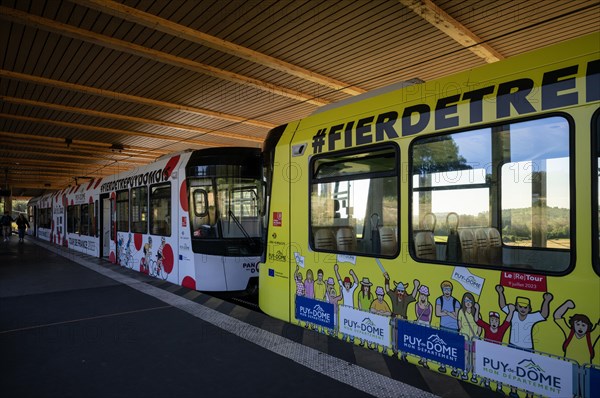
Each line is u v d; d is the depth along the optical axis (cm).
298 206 521
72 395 354
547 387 297
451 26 696
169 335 514
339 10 680
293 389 359
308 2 654
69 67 920
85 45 805
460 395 329
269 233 570
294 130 541
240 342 481
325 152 486
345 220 459
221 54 852
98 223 1445
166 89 1076
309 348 448
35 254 1568
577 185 291
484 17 689
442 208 382
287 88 1086
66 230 1936
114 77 984
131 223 1130
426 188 387
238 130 1577
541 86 314
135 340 496
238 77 976
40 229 2698
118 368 411
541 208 325
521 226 345
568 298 290
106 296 751
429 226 390
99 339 502
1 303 701
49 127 1471
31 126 1462
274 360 424
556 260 323
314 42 798
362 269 434
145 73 959
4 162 2341
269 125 1482
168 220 923
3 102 1147
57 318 601
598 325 276
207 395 352
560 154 306
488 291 333
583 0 638
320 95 1149
